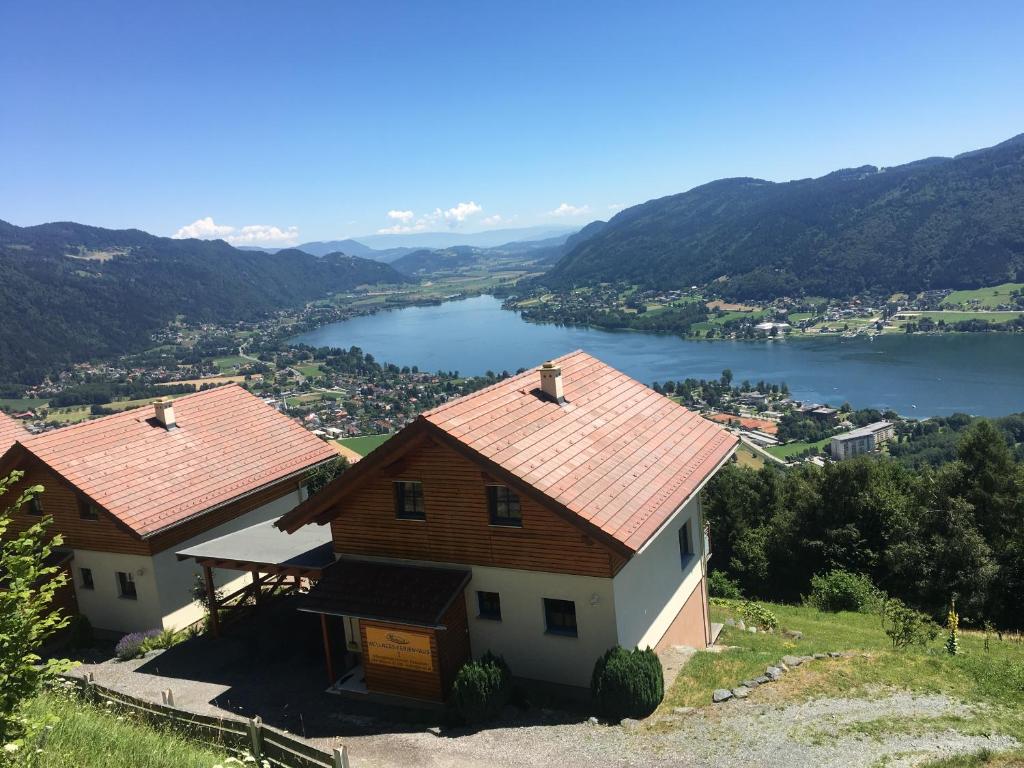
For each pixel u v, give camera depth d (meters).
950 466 32.91
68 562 23.59
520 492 15.11
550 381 19.11
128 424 25.19
